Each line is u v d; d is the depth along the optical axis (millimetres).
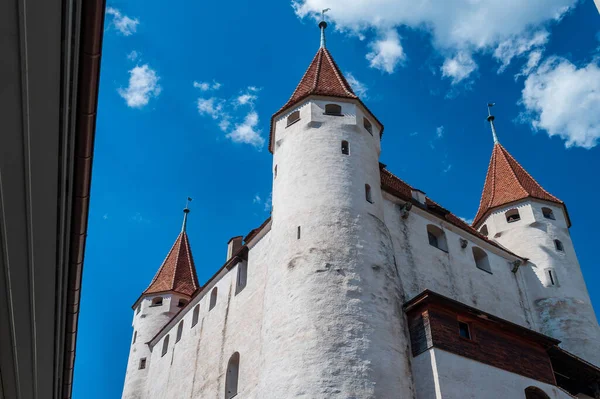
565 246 30812
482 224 33188
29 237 9547
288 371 18844
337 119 25938
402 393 18750
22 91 7230
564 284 29156
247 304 27250
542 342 22234
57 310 12008
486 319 20891
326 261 21125
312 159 24484
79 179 9406
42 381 14531
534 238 30719
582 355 26953
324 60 30672
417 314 20703
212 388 26984
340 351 18844
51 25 6637
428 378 18969
